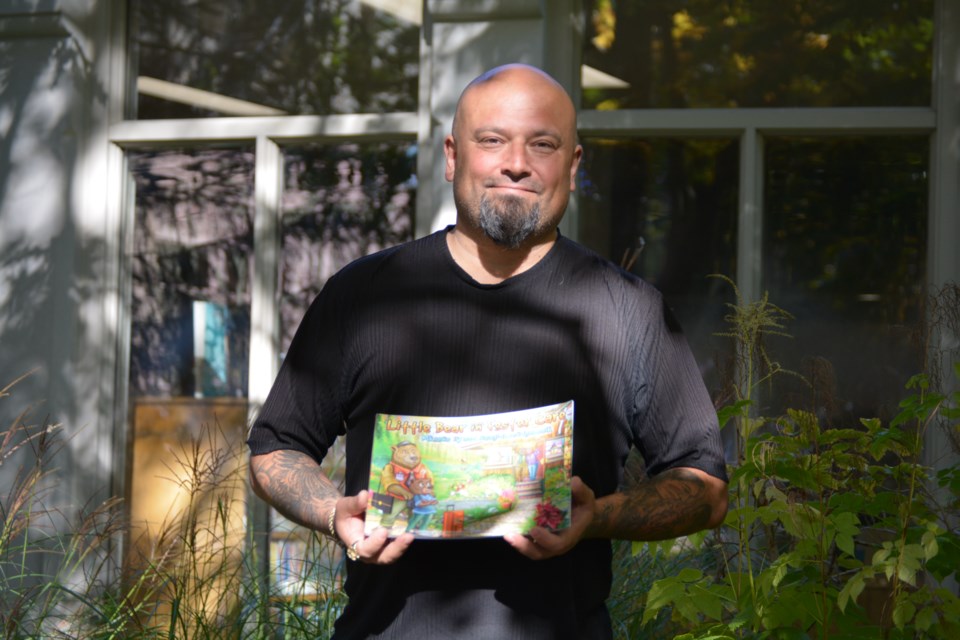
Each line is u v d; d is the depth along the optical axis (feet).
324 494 7.26
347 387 7.52
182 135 16.90
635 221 15.72
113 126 17.02
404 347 7.28
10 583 15.52
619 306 7.36
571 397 7.12
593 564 7.22
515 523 6.64
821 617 9.62
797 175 15.47
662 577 12.76
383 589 7.06
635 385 7.38
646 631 12.24
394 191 16.39
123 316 17.04
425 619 6.90
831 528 9.74
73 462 16.39
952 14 14.96
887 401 14.88
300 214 16.71
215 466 14.32
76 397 16.57
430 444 6.78
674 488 7.11
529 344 7.18
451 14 15.65
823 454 10.14
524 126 7.20
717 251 15.53
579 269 7.44
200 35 17.13
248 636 13.42
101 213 16.88
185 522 14.56
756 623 9.57
